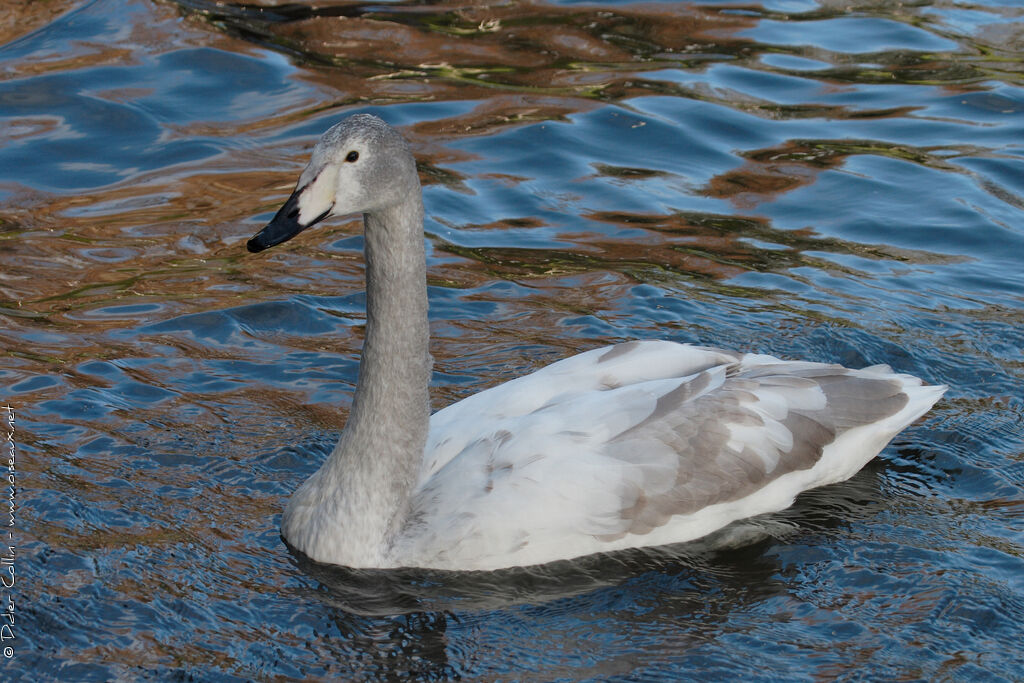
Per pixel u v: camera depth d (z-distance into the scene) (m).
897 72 18.88
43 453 10.23
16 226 14.16
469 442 9.53
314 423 10.94
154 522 9.49
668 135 16.94
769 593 8.95
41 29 18.86
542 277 13.58
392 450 9.14
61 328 12.23
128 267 13.45
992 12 21.25
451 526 9.09
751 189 15.69
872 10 21.27
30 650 8.13
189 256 13.73
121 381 11.38
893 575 9.09
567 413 9.52
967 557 9.27
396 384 9.09
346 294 13.20
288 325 12.55
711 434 9.56
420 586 8.99
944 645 8.35
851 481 10.34
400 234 8.90
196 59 18.20
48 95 16.91
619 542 9.35
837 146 16.75
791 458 9.80
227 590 8.80
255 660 8.12
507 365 11.88
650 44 19.77
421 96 17.64
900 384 10.41
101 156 15.74
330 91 17.58
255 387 11.45
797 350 12.18
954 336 12.50
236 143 16.19
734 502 9.63
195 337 12.21
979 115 17.55
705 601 8.87
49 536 9.22
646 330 12.52
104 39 18.62
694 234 14.59
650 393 9.66
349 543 9.12
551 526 9.12
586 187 15.62
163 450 10.41
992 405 11.38
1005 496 10.07
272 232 8.56
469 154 16.25
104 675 7.94
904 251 14.28
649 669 8.13
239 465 10.30
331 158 8.62
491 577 9.11
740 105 17.80
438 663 8.16
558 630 8.54
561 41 19.78
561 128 16.95
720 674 8.08
